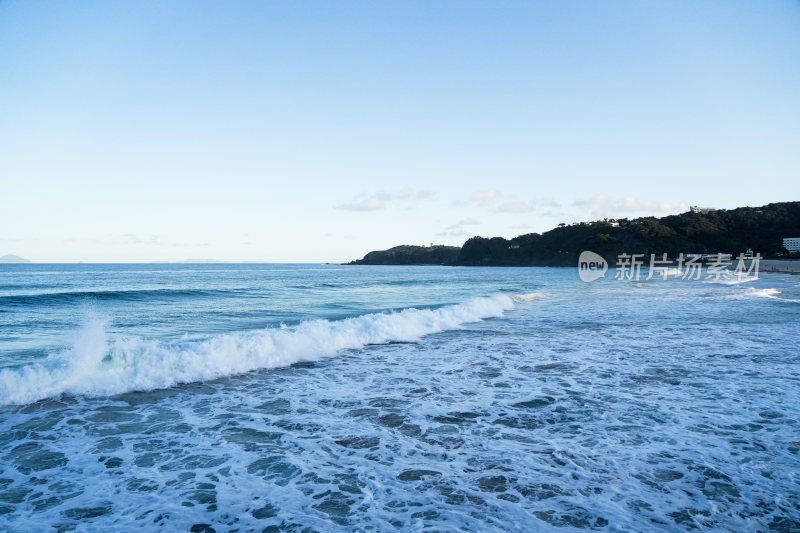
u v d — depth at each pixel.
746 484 3.86
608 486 3.83
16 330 11.86
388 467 4.25
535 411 5.91
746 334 11.92
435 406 6.14
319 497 3.68
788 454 4.48
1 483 3.90
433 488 3.82
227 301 20.31
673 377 7.64
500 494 3.71
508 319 15.27
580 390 6.89
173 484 3.91
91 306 17.55
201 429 5.26
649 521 3.28
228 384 7.24
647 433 5.07
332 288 30.58
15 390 6.12
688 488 3.79
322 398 6.52
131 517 3.36
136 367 7.21
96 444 4.80
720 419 5.53
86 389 6.55
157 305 18.31
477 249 141.12
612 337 11.61
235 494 3.73
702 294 25.83
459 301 20.77
